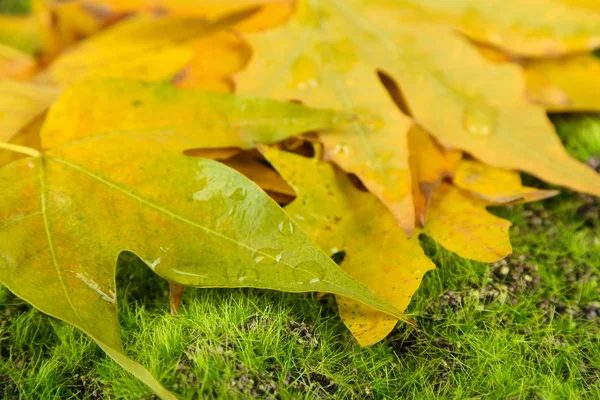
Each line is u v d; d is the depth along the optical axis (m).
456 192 0.20
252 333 0.19
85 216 0.18
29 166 0.19
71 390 0.18
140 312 0.19
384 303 0.17
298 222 0.19
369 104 0.20
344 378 0.18
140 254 0.18
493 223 0.19
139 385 0.18
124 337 0.19
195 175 0.19
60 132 0.19
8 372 0.18
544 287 0.20
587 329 0.19
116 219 0.18
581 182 0.20
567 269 0.20
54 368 0.18
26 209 0.18
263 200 0.18
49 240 0.18
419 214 0.19
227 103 0.20
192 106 0.20
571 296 0.20
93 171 0.19
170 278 0.18
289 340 0.19
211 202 0.18
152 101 0.19
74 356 0.19
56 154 0.19
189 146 0.19
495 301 0.19
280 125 0.20
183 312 0.19
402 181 0.19
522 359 0.19
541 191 0.20
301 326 0.19
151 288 0.20
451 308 0.19
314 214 0.19
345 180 0.20
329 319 0.19
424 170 0.20
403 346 0.19
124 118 0.19
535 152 0.20
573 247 0.20
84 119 0.19
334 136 0.20
